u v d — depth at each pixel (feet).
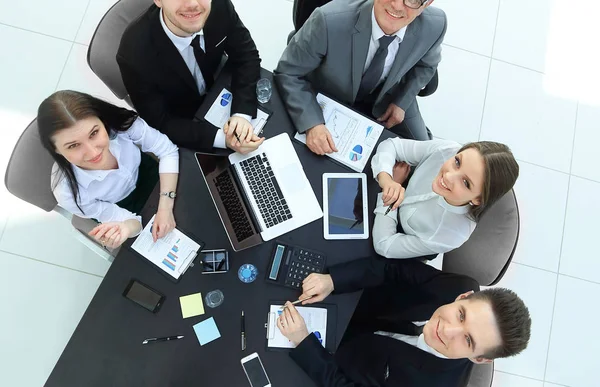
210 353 4.73
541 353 7.85
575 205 8.63
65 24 8.32
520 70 9.23
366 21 5.07
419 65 6.19
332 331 4.98
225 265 4.98
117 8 5.30
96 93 8.02
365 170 5.51
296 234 5.19
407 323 5.30
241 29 5.61
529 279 8.16
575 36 9.49
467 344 4.20
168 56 5.10
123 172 5.25
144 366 4.64
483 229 5.52
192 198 5.20
